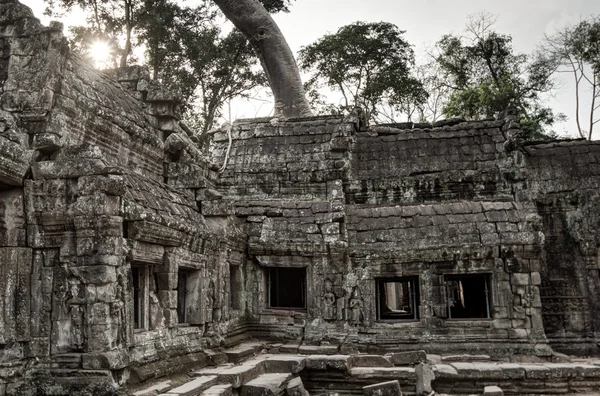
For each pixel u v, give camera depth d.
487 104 32.84
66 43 9.86
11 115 9.23
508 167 17.02
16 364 8.36
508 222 15.34
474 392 12.55
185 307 12.20
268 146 18.92
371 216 16.27
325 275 15.52
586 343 15.71
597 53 32.47
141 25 29.05
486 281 15.23
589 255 16.05
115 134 11.36
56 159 9.27
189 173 13.43
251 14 27.50
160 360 10.04
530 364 13.29
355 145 18.59
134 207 9.40
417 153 18.11
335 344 14.88
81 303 8.65
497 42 37.44
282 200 17.22
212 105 32.34
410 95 38.38
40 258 8.92
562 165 17.06
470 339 14.66
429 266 15.14
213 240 12.80
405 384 12.39
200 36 30.59
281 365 12.27
